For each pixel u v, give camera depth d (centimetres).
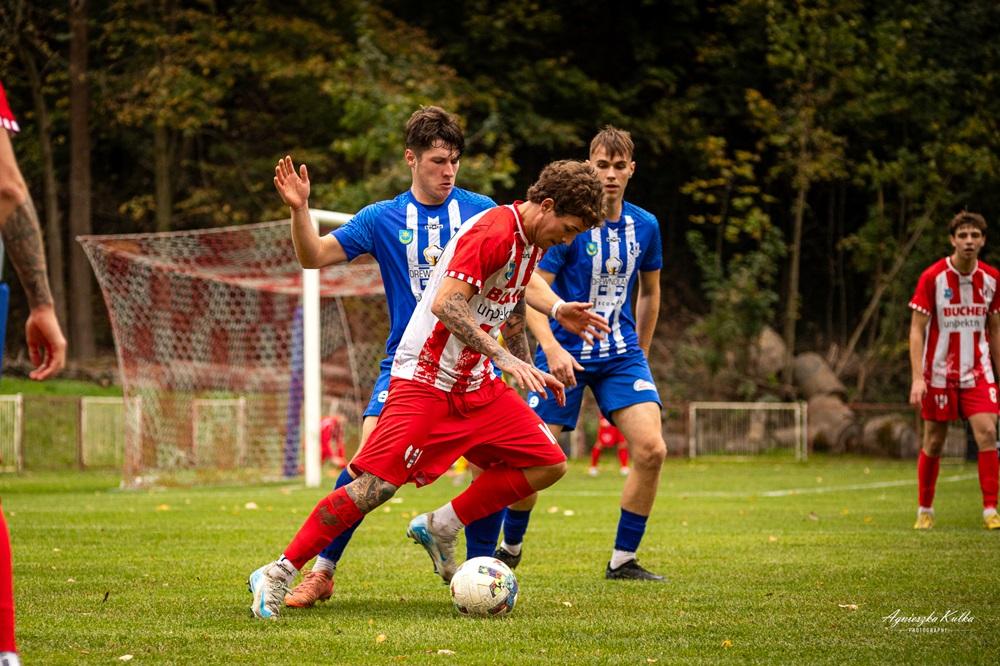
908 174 9806
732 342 9175
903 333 9794
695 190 9869
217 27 9662
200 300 6962
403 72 9200
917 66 10019
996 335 3206
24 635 1494
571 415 2250
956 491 4991
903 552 2578
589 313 1830
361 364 9162
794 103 9738
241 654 1364
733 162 9994
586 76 10994
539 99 10625
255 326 7150
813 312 11331
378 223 1848
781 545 2741
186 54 9606
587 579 2127
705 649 1419
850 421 8888
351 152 8931
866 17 10506
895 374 10212
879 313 10806
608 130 2228
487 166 8938
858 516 3669
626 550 2128
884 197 10650
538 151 11225
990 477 3203
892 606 1775
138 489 5369
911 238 10106
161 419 6175
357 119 9000
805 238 11419
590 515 3700
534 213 1631
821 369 9706
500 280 1642
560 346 2105
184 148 10250
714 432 8438
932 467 3212
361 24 9144
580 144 10619
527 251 1647
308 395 5353
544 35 10981
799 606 1777
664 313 11106
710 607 1767
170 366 6406
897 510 3938
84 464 7088
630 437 2134
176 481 5734
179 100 9262
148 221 10625
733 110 10794
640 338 2375
